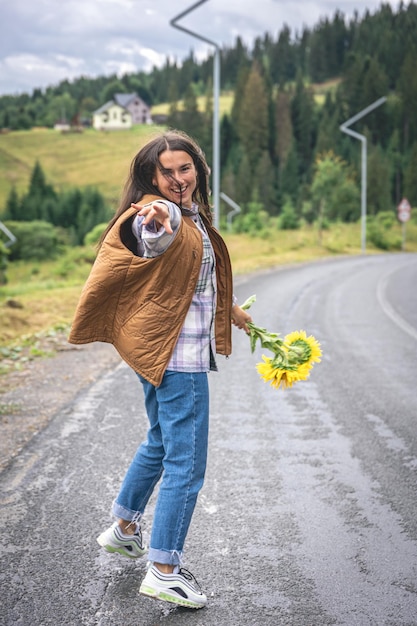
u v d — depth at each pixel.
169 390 2.80
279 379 3.07
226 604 2.84
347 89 136.12
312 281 20.59
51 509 3.79
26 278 38.97
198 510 3.80
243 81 136.88
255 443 5.01
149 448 3.04
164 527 2.79
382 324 11.58
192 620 2.72
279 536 3.48
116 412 5.79
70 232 100.19
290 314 12.70
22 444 4.91
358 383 7.06
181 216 2.67
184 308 2.75
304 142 129.62
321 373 7.55
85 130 162.00
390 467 4.52
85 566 3.17
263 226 54.31
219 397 6.41
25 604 2.83
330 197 45.91
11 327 11.09
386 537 3.47
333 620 2.72
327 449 4.88
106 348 9.09
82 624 2.70
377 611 2.79
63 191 114.50
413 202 103.06
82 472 4.35
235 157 122.62
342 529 3.56
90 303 2.73
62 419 5.57
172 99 199.00
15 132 159.75
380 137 128.88
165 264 2.68
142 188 2.80
